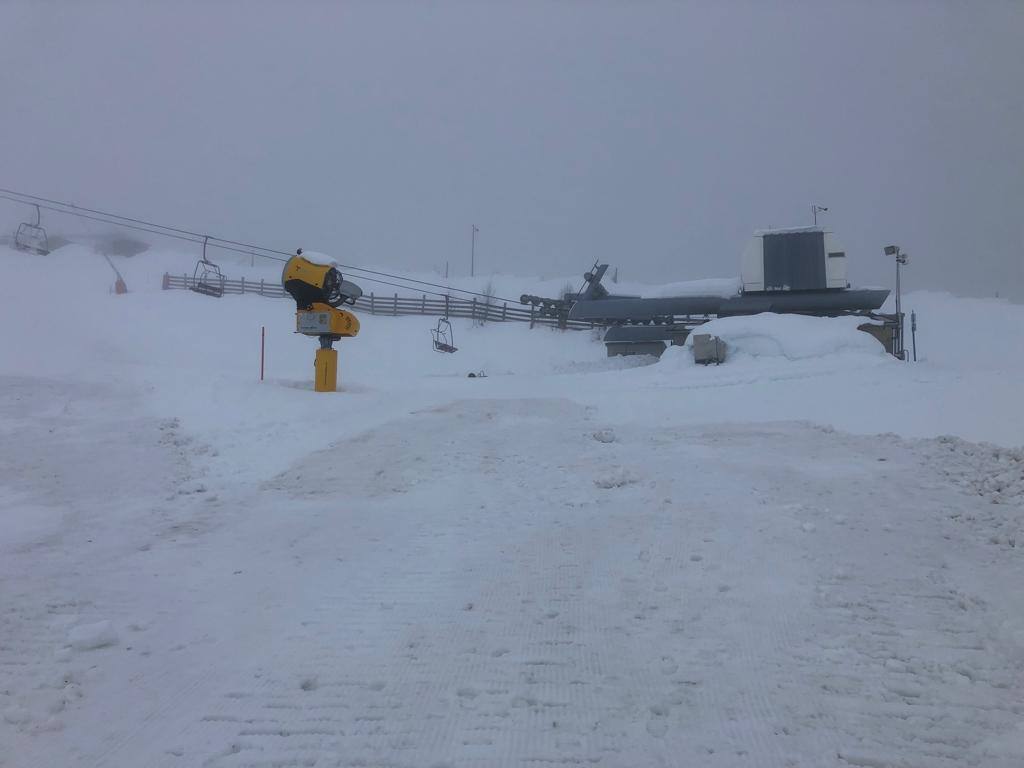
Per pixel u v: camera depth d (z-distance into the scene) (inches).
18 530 321.4
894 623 222.2
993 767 151.9
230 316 1566.2
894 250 1115.9
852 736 163.8
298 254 663.8
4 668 198.8
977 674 190.7
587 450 465.1
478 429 523.2
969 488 368.8
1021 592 244.7
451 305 1668.3
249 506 362.6
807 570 264.7
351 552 294.0
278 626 225.6
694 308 1363.2
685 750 159.0
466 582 260.2
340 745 162.1
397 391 700.0
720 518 323.6
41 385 591.2
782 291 1251.8
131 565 280.2
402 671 195.9
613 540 301.7
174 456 442.0
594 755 157.5
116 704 180.1
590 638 214.7
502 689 185.8
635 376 916.6
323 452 460.8
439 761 155.6
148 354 1277.1
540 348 1459.2
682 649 206.7
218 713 175.6
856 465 418.0
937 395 655.1
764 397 690.8
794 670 194.1
